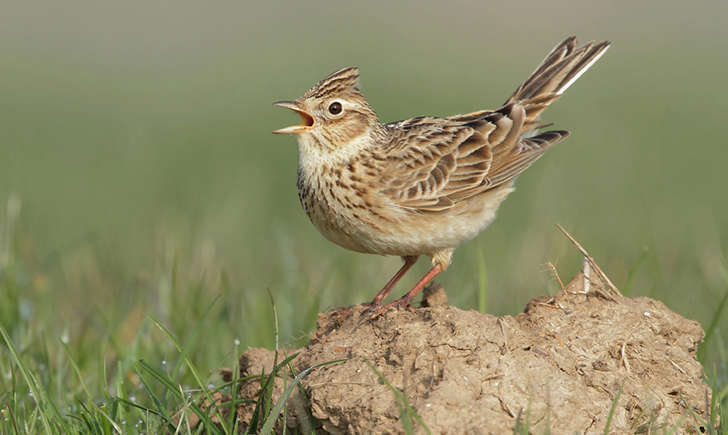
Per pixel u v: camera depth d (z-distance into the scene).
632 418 7.57
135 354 9.91
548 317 8.12
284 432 7.48
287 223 18.94
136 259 15.75
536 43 40.78
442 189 9.84
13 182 22.12
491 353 7.51
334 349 8.06
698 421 7.74
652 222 17.64
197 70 37.00
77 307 13.16
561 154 22.94
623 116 27.36
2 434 8.08
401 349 7.66
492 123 10.56
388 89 29.67
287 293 12.73
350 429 7.30
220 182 21.81
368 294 12.75
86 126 28.73
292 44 40.19
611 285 8.66
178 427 7.65
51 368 9.74
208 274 13.53
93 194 21.84
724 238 16.55
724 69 34.50
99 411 8.04
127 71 37.41
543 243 15.09
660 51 38.25
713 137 25.31
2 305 11.12
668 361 7.99
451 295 12.77
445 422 7.02
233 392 7.74
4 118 29.45
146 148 25.81
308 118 9.81
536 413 7.20
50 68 37.47
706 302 12.78
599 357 7.85
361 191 9.54
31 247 13.93
